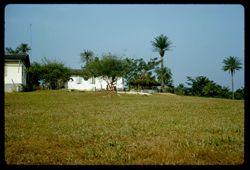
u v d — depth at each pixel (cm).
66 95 3794
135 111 2005
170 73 6594
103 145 895
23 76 4697
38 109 2058
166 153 792
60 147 874
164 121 1469
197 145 898
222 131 1190
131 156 754
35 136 1041
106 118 1585
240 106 2559
